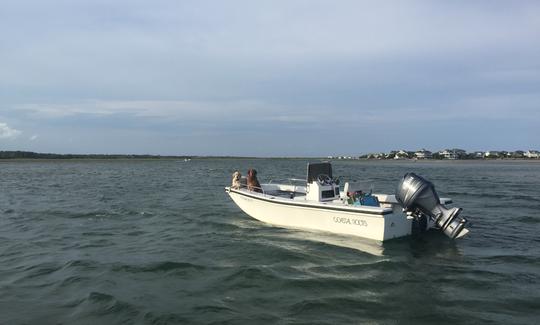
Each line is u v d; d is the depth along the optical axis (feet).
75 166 277.44
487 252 31.42
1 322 19.67
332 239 34.71
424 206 32.68
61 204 61.62
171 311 20.74
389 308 20.99
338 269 27.27
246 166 277.03
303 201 37.22
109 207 57.93
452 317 19.89
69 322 19.70
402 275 26.03
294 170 184.96
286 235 37.01
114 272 27.27
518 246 33.40
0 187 94.02
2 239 37.70
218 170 203.51
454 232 31.63
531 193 75.15
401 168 231.71
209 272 27.12
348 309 20.86
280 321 19.53
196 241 36.14
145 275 26.66
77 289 24.16
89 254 32.12
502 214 49.49
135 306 21.40
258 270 26.91
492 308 20.97
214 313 20.49
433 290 23.48
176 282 25.27
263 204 41.27
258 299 22.30
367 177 129.49
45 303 22.03
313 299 22.13
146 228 42.65
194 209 55.47
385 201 39.75
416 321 19.47
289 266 28.07
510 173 162.50
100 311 20.90
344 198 36.99
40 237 38.60
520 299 22.12
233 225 43.09
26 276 26.63
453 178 125.80
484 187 89.30
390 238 32.50
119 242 36.35
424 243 33.45
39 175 152.15
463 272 26.63
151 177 137.80
